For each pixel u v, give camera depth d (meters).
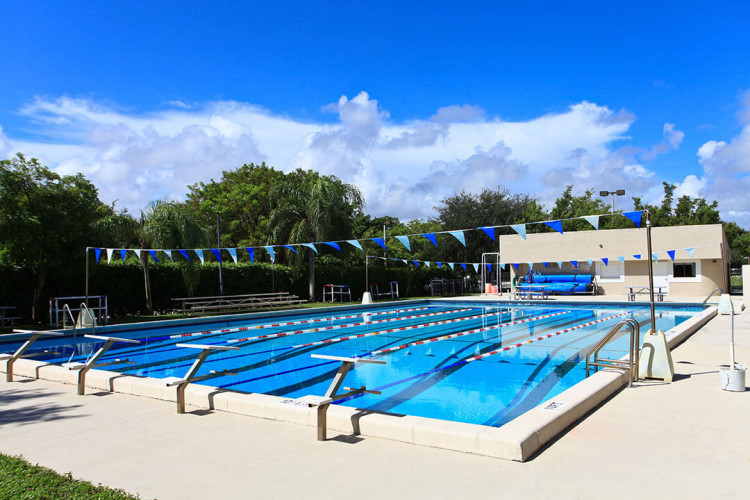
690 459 3.67
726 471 3.45
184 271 17.70
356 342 12.05
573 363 8.96
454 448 3.96
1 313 13.43
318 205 22.80
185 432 4.57
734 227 49.72
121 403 5.68
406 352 10.43
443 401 6.45
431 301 24.69
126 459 3.91
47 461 3.89
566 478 3.38
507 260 27.84
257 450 4.07
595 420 4.64
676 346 9.00
